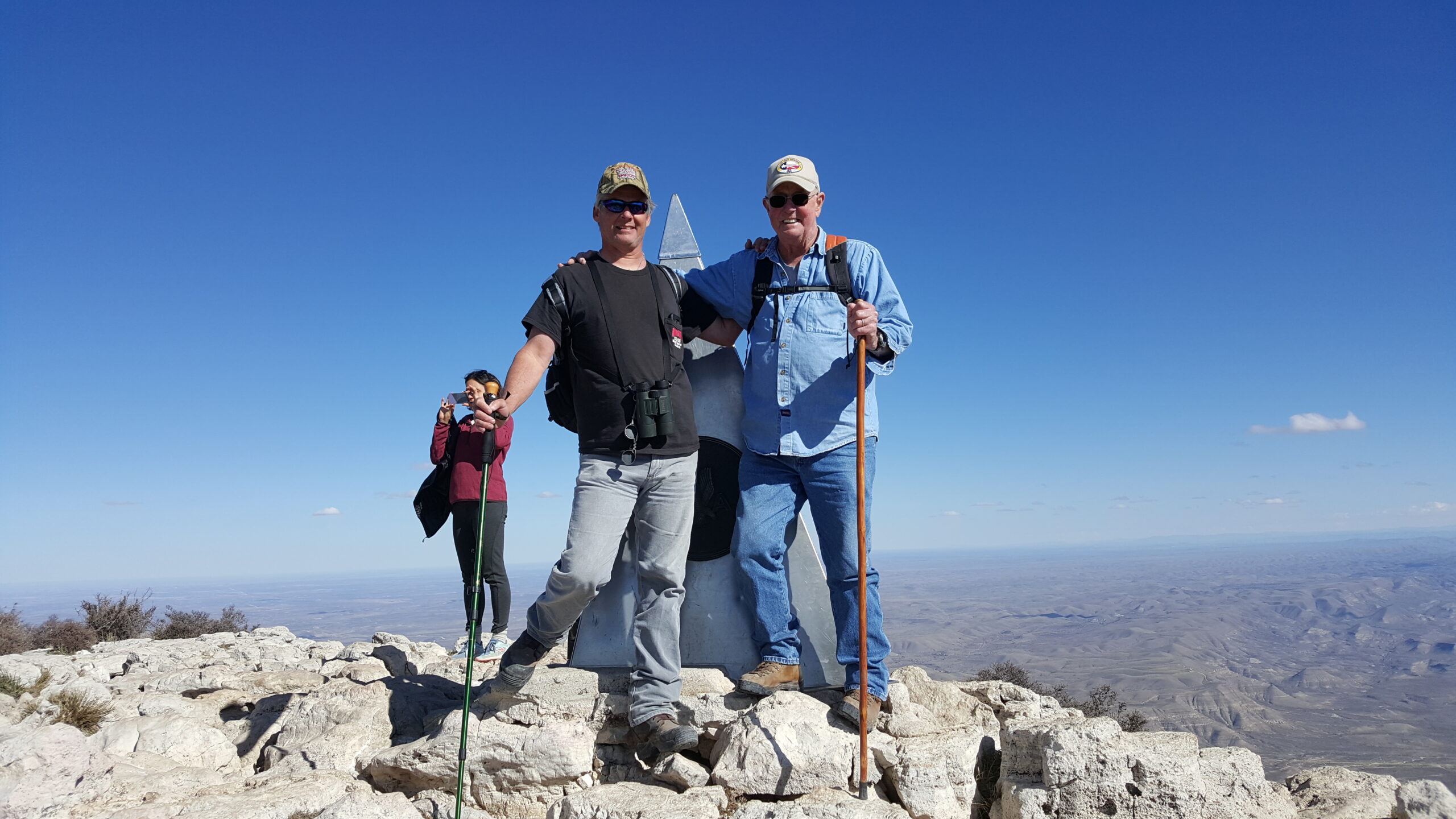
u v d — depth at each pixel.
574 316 2.72
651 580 2.75
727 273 3.04
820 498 2.85
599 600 3.12
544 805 2.65
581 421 2.76
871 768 2.68
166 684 3.86
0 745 2.32
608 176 2.78
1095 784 2.49
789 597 3.01
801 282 2.91
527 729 2.69
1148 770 2.49
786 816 2.38
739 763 2.57
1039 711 3.23
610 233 2.81
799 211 2.87
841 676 2.96
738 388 3.25
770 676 2.88
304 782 2.59
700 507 3.19
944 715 3.06
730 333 3.16
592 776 2.71
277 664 4.89
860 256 2.97
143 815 2.32
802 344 2.86
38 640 9.05
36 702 3.20
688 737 2.59
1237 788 2.55
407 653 4.87
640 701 2.69
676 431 2.72
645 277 2.84
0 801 2.24
